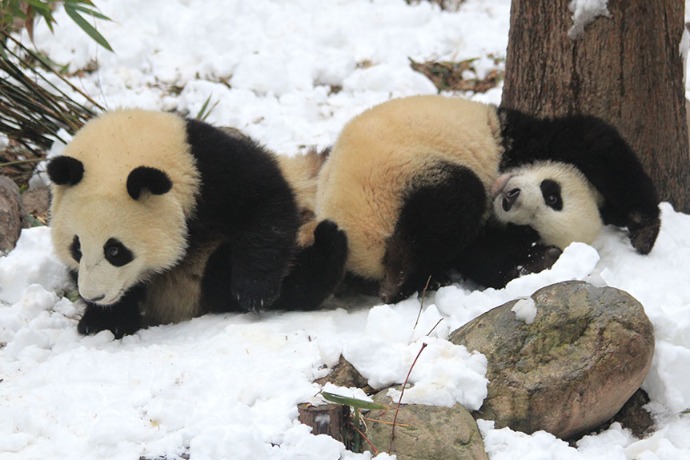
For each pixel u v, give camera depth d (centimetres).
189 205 782
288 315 815
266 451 572
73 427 609
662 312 679
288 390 631
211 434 573
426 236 805
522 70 929
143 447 584
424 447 597
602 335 642
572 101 906
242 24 1362
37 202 1045
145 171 721
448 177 808
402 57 1330
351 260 831
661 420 665
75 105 1152
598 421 657
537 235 855
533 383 634
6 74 1211
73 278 834
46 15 1051
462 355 653
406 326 692
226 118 1201
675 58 902
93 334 788
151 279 811
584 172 873
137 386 663
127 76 1289
